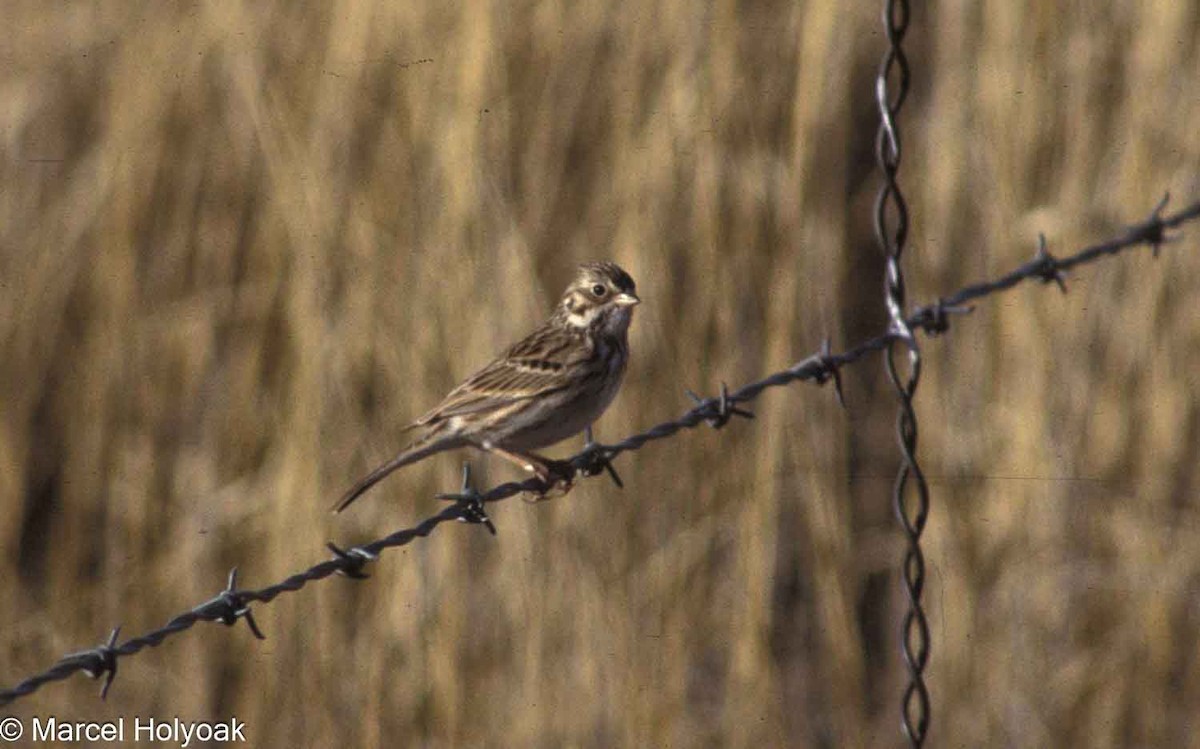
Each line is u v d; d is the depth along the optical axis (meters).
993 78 13.24
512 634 11.44
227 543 12.26
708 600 12.31
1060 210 12.95
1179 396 12.79
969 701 12.31
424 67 12.41
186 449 12.62
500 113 12.48
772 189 12.49
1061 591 12.50
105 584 12.28
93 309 12.89
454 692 11.30
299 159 12.11
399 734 11.33
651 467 12.10
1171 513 12.66
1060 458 12.62
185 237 12.94
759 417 12.12
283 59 12.70
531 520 11.52
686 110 12.56
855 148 14.67
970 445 12.77
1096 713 12.30
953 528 12.56
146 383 12.64
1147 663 12.38
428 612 11.41
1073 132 13.19
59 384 13.14
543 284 12.56
